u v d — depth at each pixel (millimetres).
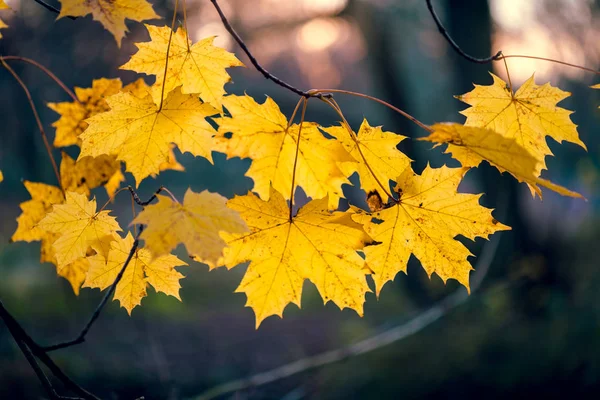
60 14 872
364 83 18562
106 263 1115
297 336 10156
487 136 911
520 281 7098
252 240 1072
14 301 8898
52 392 855
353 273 1102
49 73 1396
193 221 851
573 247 7695
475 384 6559
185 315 10766
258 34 10258
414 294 8812
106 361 7203
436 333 7387
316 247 1085
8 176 13711
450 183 1118
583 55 6867
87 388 6641
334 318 11328
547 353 6520
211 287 13094
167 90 1177
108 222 1131
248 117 1138
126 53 5699
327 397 6766
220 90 1158
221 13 1000
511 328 7086
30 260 11562
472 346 6930
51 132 8148
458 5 8305
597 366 6188
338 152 1141
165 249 821
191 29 5062
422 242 1152
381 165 1152
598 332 6418
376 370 7070
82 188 1422
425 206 1136
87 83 7344
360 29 10969
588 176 8680
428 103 15297
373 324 8609
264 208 1066
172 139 1125
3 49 6301
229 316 11336
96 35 6859
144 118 1118
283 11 10258
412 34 12594
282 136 1147
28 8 6176
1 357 6621
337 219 1068
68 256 1119
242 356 9016
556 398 6207
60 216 1113
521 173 961
